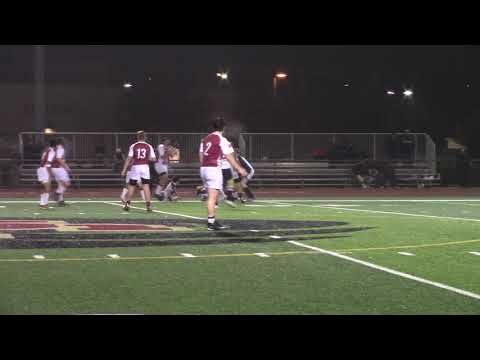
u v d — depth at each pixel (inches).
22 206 1721.2
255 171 2687.0
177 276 716.0
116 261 807.7
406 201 2044.8
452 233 1117.1
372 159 2721.5
